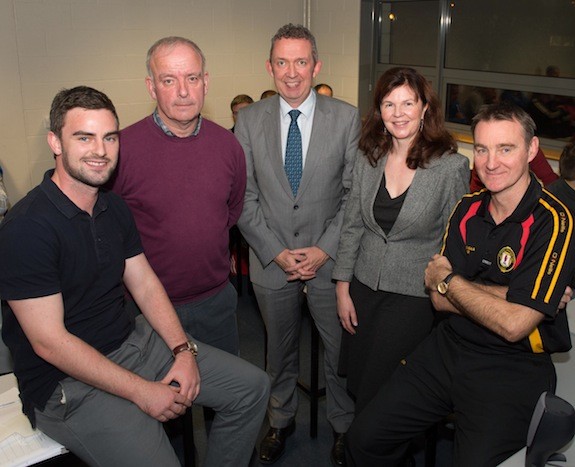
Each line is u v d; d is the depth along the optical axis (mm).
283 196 2408
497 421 1786
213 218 2199
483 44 4398
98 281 1809
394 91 2082
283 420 2668
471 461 1746
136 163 2090
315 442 2754
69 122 1649
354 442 2080
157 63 2025
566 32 3811
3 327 1800
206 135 2186
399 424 2016
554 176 3318
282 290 2494
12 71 4535
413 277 2172
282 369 2635
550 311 1706
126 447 1746
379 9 5176
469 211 1949
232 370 2035
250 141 2438
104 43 4836
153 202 2111
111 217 1871
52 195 1687
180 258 2172
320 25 5562
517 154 1743
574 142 2305
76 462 2324
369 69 5348
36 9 4523
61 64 4711
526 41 4094
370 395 2295
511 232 1817
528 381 1822
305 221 2426
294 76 2275
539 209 1776
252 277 2562
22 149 4707
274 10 5539
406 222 2135
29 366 1750
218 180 2193
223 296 2371
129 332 1971
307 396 3104
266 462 2602
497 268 1854
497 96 4383
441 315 2227
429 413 2010
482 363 1874
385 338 2223
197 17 5191
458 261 1961
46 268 1644
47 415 1755
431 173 2123
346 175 2449
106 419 1733
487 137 1761
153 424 1799
